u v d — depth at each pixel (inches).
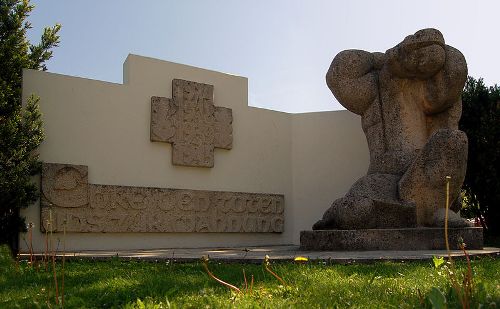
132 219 424.5
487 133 490.9
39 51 450.0
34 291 182.7
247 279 199.0
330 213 360.8
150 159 445.7
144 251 385.7
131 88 443.5
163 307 137.3
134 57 447.8
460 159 344.2
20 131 371.6
